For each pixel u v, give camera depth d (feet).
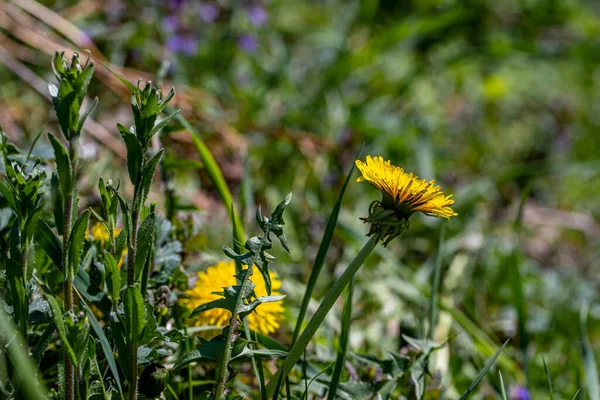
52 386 4.23
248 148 9.30
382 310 6.75
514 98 14.39
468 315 7.48
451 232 8.92
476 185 9.67
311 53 13.47
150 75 9.22
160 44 10.57
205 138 8.69
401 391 4.95
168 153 5.60
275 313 4.68
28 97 8.98
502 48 13.88
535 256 10.23
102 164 6.61
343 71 11.75
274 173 9.47
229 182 8.77
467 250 8.53
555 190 12.51
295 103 10.94
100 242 4.42
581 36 16.56
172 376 4.29
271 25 13.01
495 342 7.18
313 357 5.16
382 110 11.81
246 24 12.07
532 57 14.61
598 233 11.33
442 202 3.27
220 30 11.16
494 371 6.19
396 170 3.29
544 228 11.11
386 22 14.84
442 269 8.25
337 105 11.13
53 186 2.92
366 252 3.38
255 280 4.42
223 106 10.12
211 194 8.68
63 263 3.00
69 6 10.38
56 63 2.87
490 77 14.17
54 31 9.11
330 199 9.25
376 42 12.07
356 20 14.11
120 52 10.12
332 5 14.75
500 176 9.88
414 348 5.20
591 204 12.48
